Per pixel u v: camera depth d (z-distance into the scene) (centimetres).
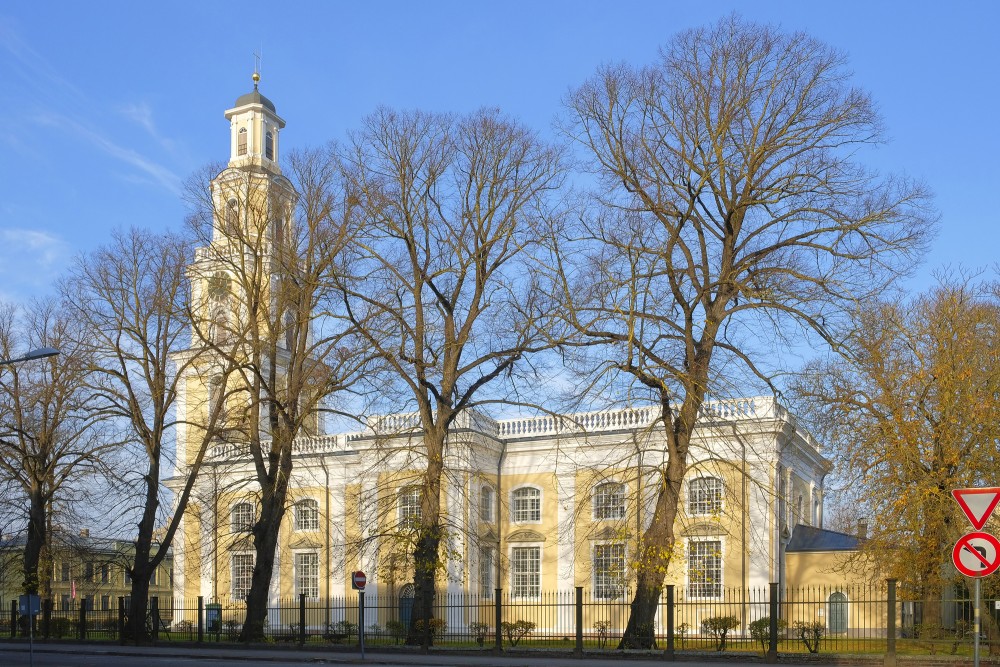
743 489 4244
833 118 3234
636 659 2939
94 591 5300
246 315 4253
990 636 3094
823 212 3209
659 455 4909
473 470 5044
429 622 3481
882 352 3734
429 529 3512
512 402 3538
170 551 9125
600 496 5041
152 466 4162
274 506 3897
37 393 4678
